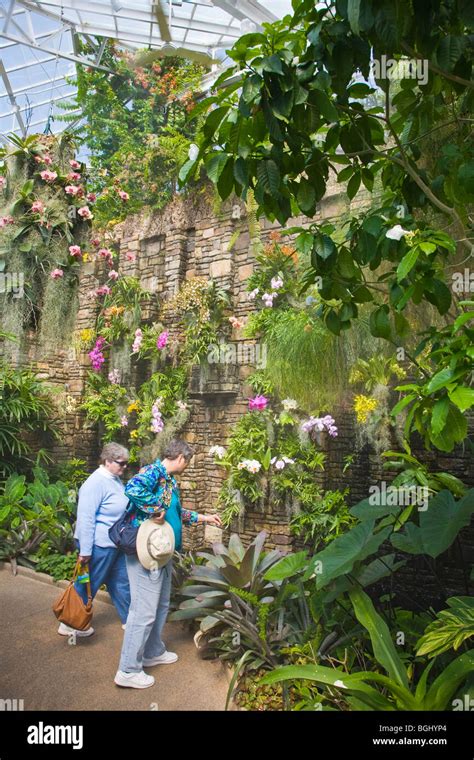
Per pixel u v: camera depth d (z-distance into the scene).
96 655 3.22
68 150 4.42
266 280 4.98
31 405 6.29
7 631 3.56
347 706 2.50
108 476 3.38
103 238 6.49
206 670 3.06
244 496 4.96
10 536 5.12
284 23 1.78
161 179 6.12
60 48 6.86
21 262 3.97
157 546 2.76
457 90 1.90
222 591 3.44
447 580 3.80
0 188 4.08
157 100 7.18
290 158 2.00
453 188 2.06
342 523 4.42
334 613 3.14
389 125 1.92
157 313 6.11
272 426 4.89
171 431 5.61
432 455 4.04
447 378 1.56
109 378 6.34
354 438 4.52
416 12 1.61
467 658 2.20
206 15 5.29
